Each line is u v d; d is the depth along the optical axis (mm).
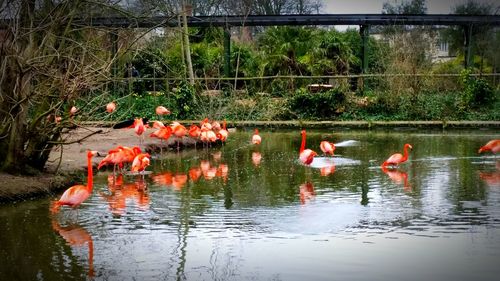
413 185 9195
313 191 8812
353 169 10758
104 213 7539
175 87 22344
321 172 10477
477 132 17656
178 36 22031
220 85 22125
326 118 20234
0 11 8719
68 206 7891
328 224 6965
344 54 25000
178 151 13648
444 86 21469
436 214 7387
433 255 5816
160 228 6844
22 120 8766
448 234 6527
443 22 24766
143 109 20203
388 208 7723
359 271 5395
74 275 5367
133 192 8820
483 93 20391
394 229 6742
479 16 24703
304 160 11188
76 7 9078
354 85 22516
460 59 30141
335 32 26969
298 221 7105
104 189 9023
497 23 25234
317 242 6277
